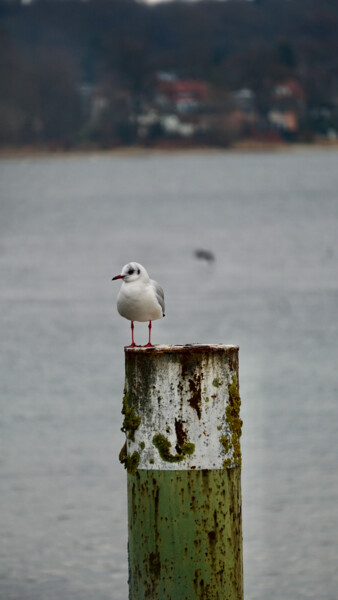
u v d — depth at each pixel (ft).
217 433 21.38
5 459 51.29
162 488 21.35
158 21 604.08
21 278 129.39
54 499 45.91
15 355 77.25
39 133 467.52
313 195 280.72
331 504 44.88
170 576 21.42
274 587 38.19
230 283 119.34
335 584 38.55
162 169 417.90
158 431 21.33
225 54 569.64
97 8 614.75
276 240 174.81
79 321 93.15
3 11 615.98
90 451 52.65
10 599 37.81
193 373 21.24
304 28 616.80
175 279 124.57
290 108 505.25
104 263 146.61
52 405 61.41
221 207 252.21
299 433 53.78
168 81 506.89
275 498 45.19
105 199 294.66
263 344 79.92
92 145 476.54
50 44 589.73
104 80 496.64
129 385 21.61
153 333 86.12
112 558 41.04
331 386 64.34
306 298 105.19
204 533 21.34
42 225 219.82
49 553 41.16
